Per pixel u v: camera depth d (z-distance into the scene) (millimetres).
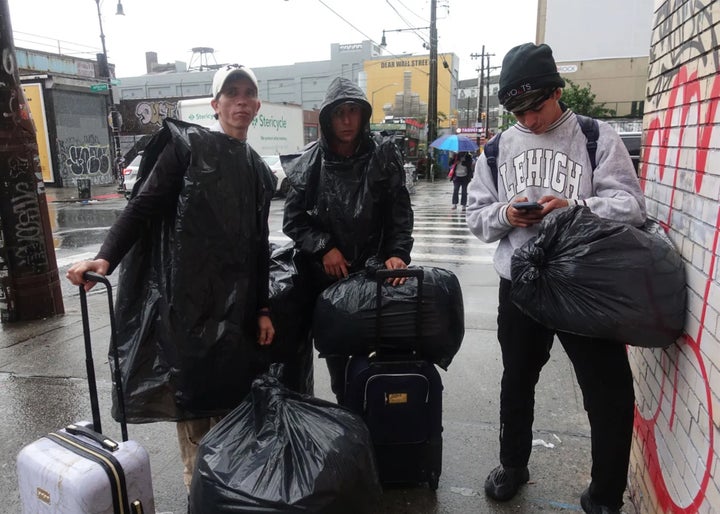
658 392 2016
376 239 2451
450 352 2283
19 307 4996
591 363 1930
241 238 2043
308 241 2408
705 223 1581
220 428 1844
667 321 1688
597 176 1978
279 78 67750
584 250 1743
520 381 2236
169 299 1988
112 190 21609
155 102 27453
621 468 2002
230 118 2078
